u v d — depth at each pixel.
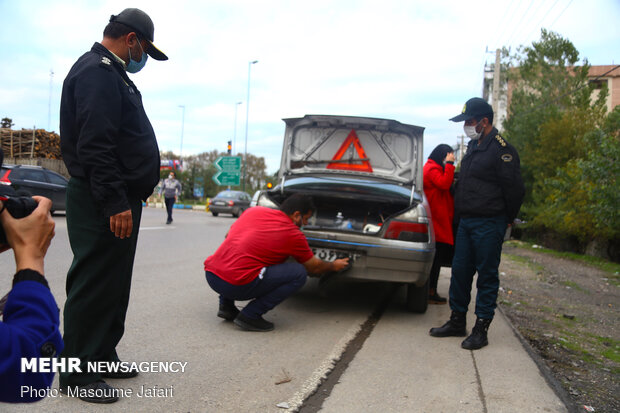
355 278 4.63
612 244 12.06
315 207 5.80
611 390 3.25
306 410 2.67
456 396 2.94
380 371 3.33
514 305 6.05
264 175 74.12
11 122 22.30
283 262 4.24
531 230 17.98
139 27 2.65
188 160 68.31
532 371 3.43
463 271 4.20
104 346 2.77
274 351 3.65
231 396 2.80
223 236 12.00
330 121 5.86
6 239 1.28
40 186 14.04
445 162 5.29
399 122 5.59
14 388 1.16
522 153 18.84
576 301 6.66
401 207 5.64
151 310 4.61
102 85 2.44
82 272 2.61
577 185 12.48
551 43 20.75
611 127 12.66
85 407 2.56
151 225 14.21
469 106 4.08
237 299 4.18
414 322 4.78
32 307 1.23
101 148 2.41
